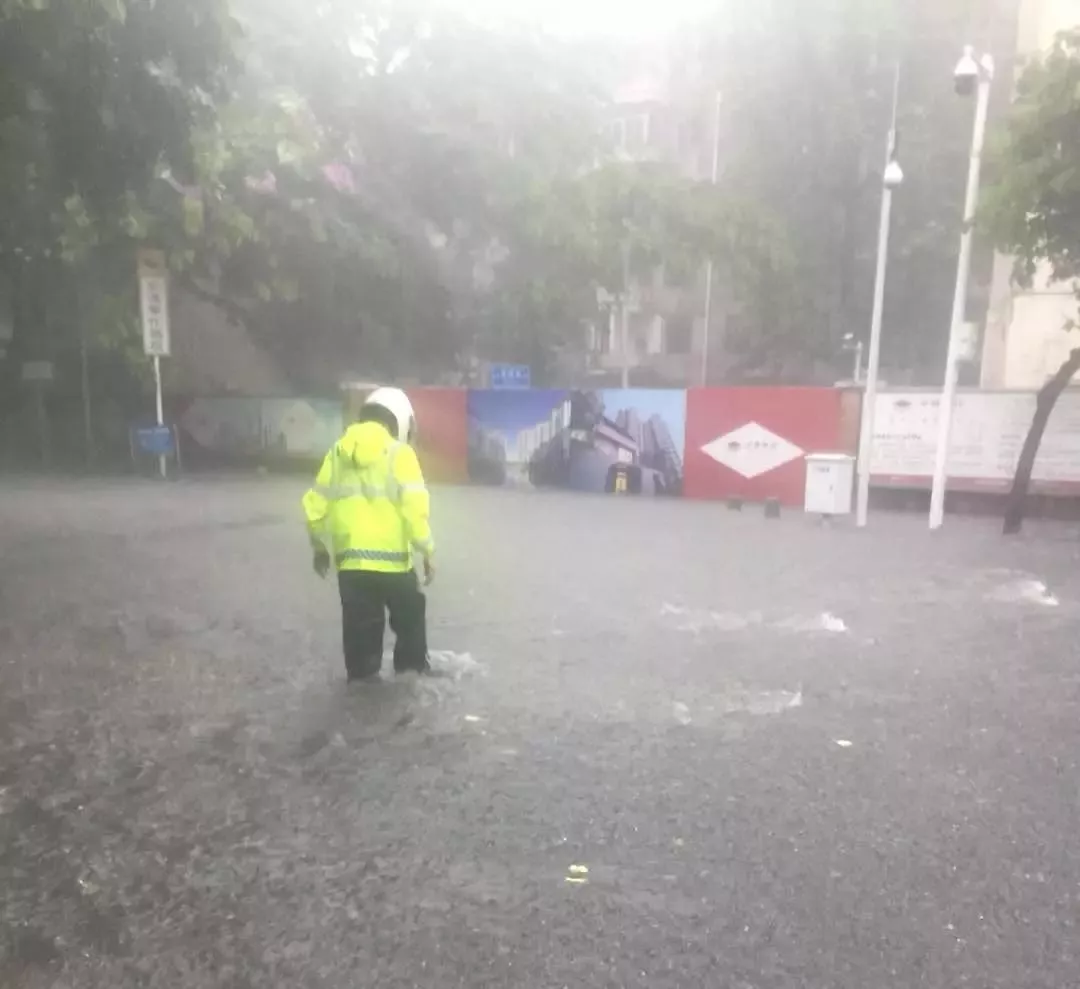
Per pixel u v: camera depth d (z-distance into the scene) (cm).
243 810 440
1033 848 405
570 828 422
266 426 2378
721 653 708
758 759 502
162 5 993
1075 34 1227
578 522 1463
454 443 2116
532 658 691
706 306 3481
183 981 314
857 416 1683
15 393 2569
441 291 2667
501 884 374
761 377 3303
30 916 353
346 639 621
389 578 618
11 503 1623
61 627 775
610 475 1927
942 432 1407
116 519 1421
